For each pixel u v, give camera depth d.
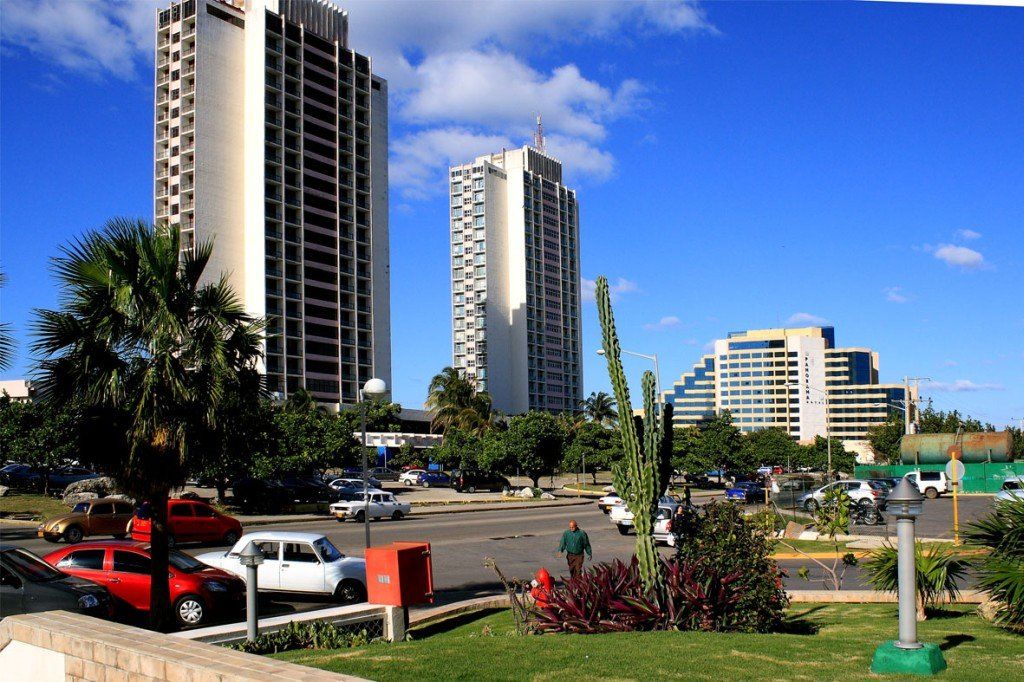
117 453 14.14
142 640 6.51
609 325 12.16
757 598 11.34
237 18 107.06
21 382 80.56
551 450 73.62
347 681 5.18
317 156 111.44
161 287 14.23
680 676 8.18
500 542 30.52
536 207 174.62
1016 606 11.07
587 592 11.27
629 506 11.63
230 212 103.81
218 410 14.38
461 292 167.38
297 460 46.75
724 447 94.19
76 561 16.27
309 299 107.81
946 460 61.91
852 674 8.27
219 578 16.34
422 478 76.44
